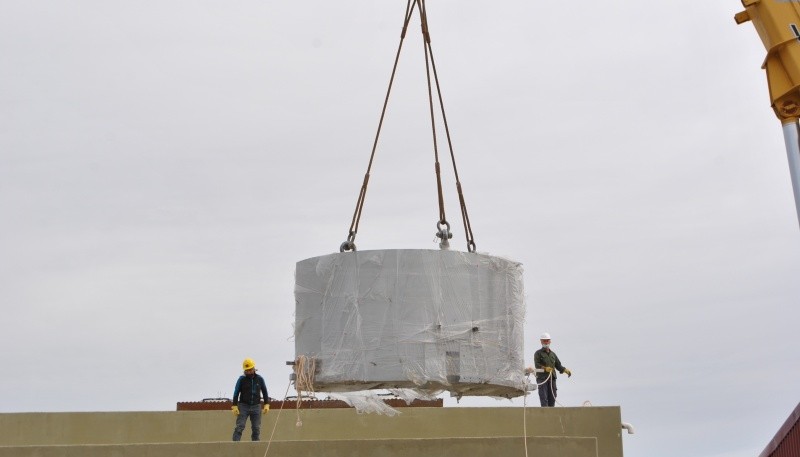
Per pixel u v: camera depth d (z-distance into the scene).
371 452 17.23
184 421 20.89
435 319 14.43
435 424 20.97
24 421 20.41
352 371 14.38
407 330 14.38
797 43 13.62
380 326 14.41
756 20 13.98
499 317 14.90
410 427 20.98
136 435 20.69
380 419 21.09
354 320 14.48
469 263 14.73
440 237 15.48
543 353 21.14
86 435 20.52
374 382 14.45
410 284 14.48
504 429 20.73
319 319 14.73
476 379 14.52
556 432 20.30
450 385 14.69
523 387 15.32
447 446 17.39
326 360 14.58
